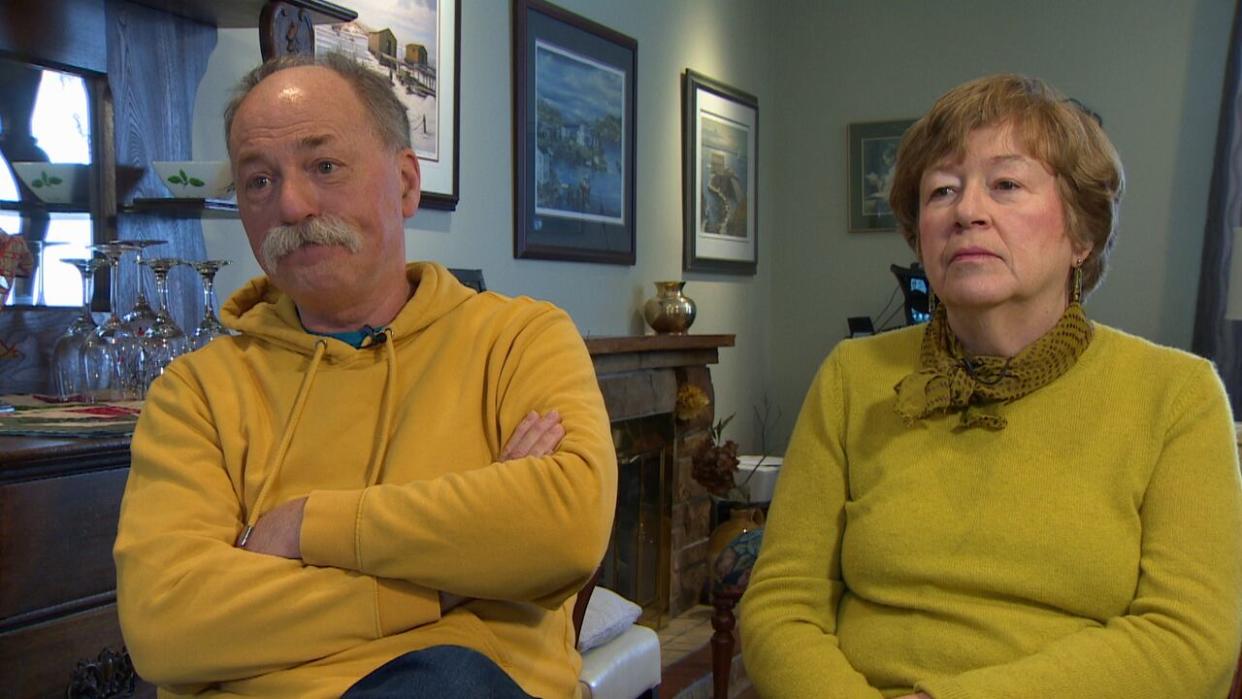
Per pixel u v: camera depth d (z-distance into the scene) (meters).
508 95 3.42
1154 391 1.28
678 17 4.51
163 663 1.15
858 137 5.33
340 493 1.18
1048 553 1.24
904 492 1.34
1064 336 1.31
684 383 3.88
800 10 5.45
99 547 1.45
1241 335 4.57
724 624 2.37
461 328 1.37
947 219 1.33
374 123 1.35
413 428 1.29
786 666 1.33
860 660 1.33
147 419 1.35
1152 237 4.86
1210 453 1.24
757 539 2.39
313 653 1.14
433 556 1.15
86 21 2.01
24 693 1.35
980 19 5.13
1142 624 1.19
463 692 1.07
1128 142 4.89
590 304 3.90
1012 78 1.35
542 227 3.57
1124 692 1.16
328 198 1.30
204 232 2.35
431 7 3.02
